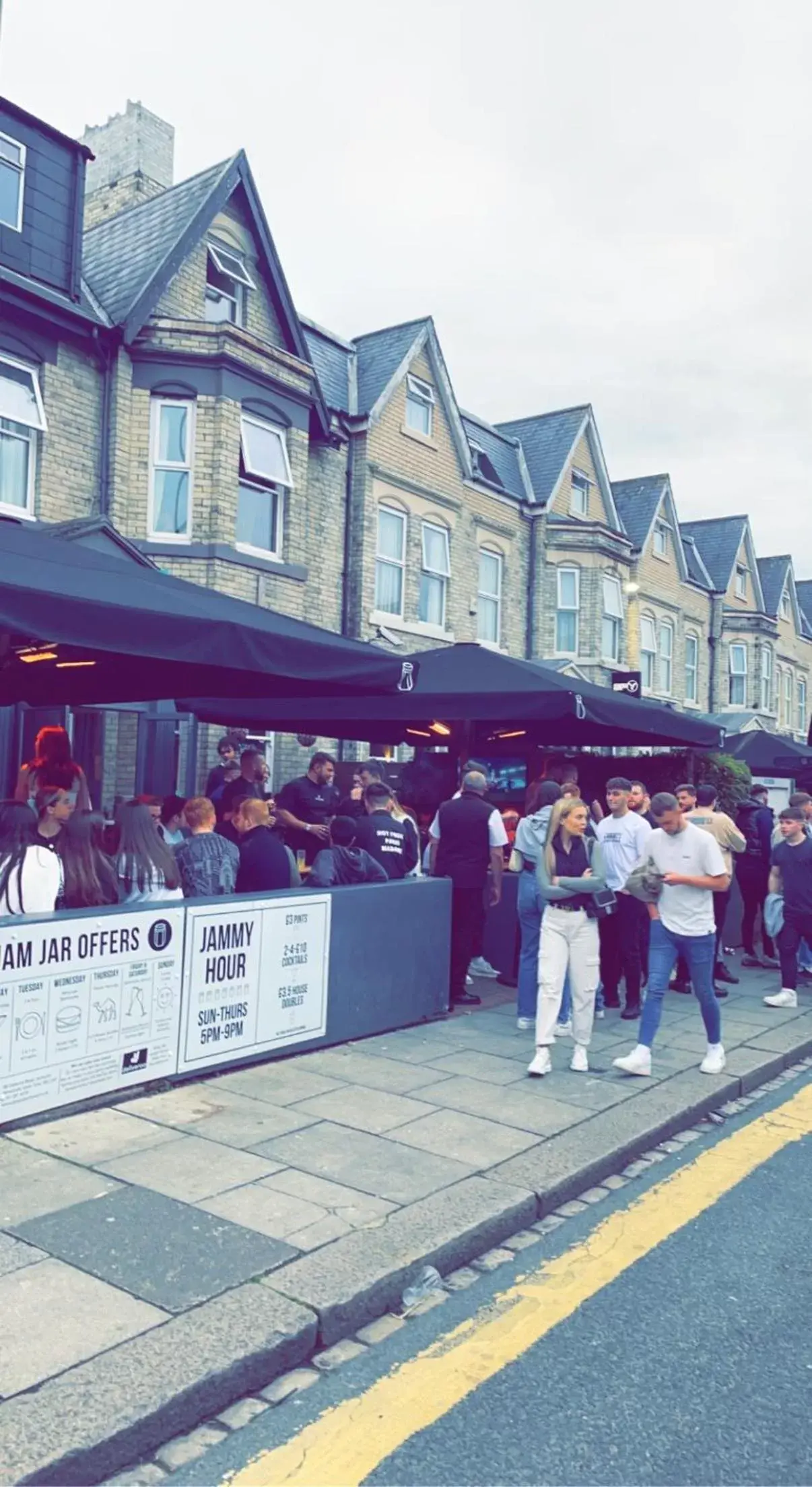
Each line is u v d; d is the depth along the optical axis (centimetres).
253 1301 345
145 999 546
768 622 3148
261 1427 301
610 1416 310
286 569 1441
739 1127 586
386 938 714
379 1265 375
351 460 1672
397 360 1784
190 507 1330
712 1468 288
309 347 1755
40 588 456
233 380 1349
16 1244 378
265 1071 607
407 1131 516
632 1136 526
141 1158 464
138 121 1652
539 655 2159
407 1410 311
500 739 1206
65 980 505
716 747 1088
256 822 689
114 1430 279
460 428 1909
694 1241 434
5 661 645
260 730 1183
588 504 2377
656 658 2681
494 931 952
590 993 641
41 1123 498
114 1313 334
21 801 562
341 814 1004
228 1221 404
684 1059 689
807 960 1055
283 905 628
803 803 877
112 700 748
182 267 1360
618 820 830
